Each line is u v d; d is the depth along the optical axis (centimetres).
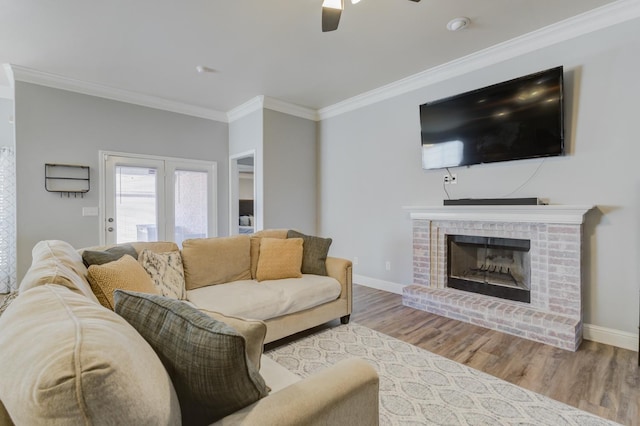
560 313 276
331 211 510
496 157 320
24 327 68
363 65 358
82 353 55
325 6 220
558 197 290
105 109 423
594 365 229
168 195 480
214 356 77
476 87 342
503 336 280
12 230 425
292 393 89
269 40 303
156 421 62
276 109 478
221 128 534
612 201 263
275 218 480
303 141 512
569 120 283
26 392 52
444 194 371
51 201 385
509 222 307
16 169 363
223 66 360
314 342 269
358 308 359
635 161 253
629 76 254
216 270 279
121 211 439
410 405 185
